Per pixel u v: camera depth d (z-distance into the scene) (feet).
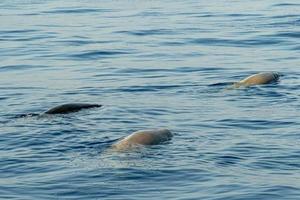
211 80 136.77
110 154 87.61
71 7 258.57
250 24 209.15
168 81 136.87
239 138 96.27
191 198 74.64
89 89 131.54
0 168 85.30
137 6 261.44
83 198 74.95
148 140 90.89
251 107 113.70
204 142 93.76
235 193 75.97
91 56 166.61
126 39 188.44
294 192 76.28
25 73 148.56
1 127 102.63
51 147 92.63
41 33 200.75
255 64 152.76
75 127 101.86
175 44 179.73
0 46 181.37
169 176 80.74
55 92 129.59
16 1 283.18
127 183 78.69
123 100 120.98
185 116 108.88
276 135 97.81
